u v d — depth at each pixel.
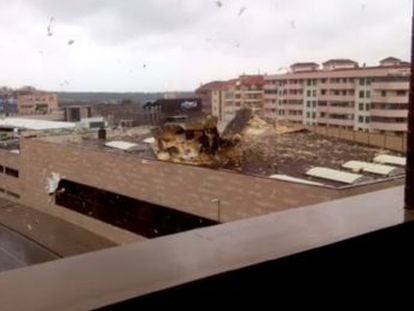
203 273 0.57
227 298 0.60
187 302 0.55
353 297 0.83
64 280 0.50
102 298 0.47
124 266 0.55
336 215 0.89
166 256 0.60
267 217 0.83
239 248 0.67
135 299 0.49
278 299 0.67
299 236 0.75
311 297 0.73
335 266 0.77
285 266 0.67
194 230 0.72
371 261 0.84
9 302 0.44
